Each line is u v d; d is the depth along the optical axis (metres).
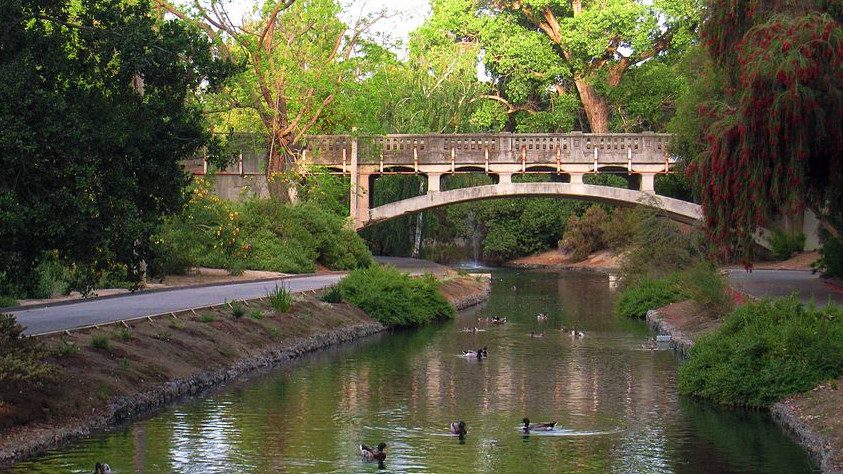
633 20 74.56
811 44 24.48
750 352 23.44
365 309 39.31
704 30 29.30
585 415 22.12
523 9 81.00
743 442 19.56
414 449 18.95
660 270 46.69
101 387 21.08
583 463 18.02
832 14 26.39
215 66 20.59
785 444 19.39
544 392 24.83
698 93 49.09
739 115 25.78
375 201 75.62
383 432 20.33
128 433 19.64
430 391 24.86
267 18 55.91
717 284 35.47
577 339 35.62
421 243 88.38
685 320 36.47
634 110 78.88
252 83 55.00
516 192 61.66
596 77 78.62
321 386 25.34
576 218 88.38
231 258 48.16
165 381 23.44
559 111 80.50
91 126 18.83
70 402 19.91
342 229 57.28
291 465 17.59
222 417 21.36
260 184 60.09
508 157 61.47
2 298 30.39
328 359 30.33
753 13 27.39
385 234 82.19
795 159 24.91
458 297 49.25
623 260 49.78
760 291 39.16
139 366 23.17
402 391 24.80
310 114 58.84
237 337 29.14
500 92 88.38
